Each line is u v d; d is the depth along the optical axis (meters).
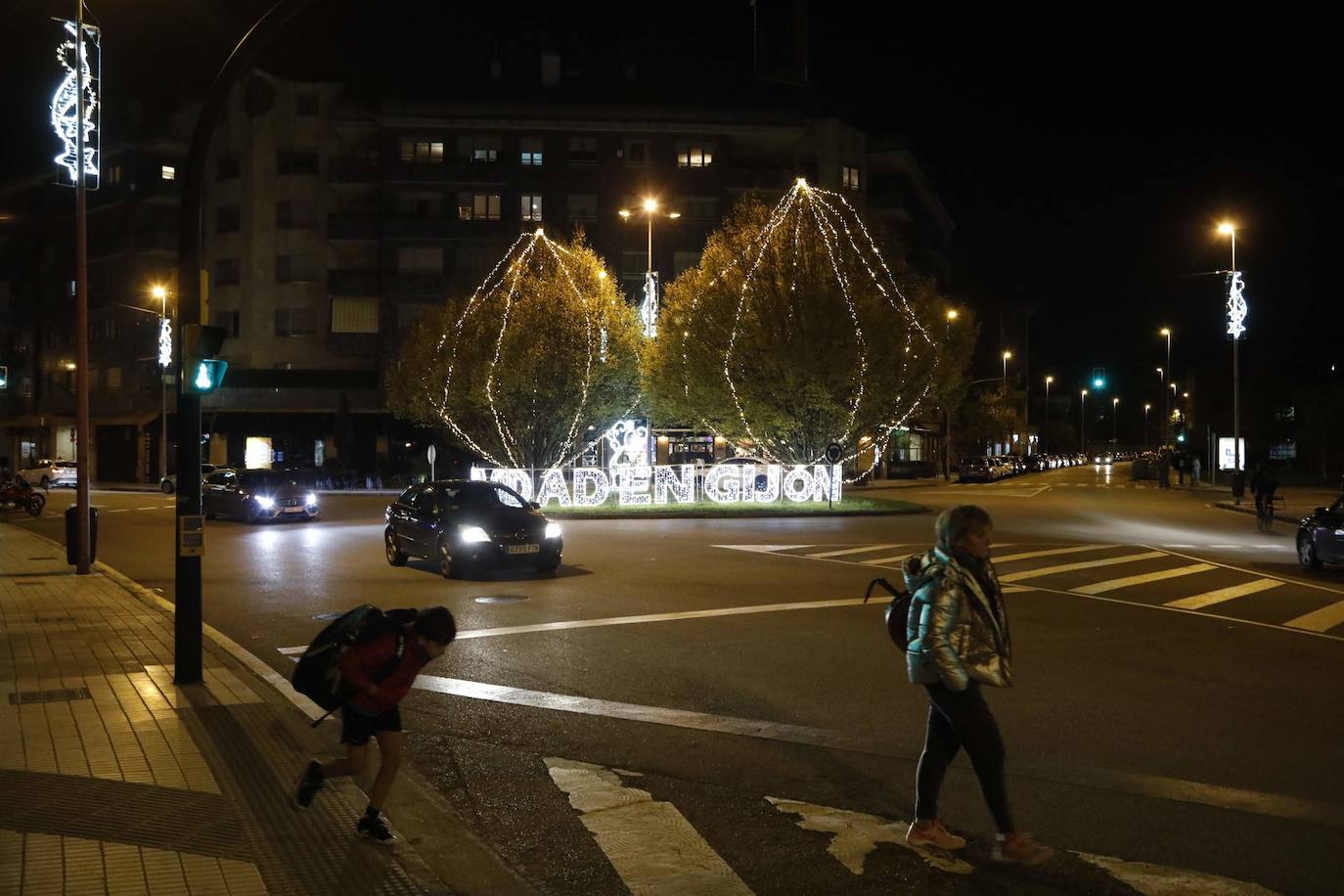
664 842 5.38
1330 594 15.01
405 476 54.22
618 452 40.59
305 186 59.47
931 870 4.99
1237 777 6.44
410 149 58.31
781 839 5.41
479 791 6.22
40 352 67.56
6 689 8.41
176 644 8.67
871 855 5.18
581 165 59.22
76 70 17.58
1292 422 64.00
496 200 58.81
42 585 15.45
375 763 6.64
